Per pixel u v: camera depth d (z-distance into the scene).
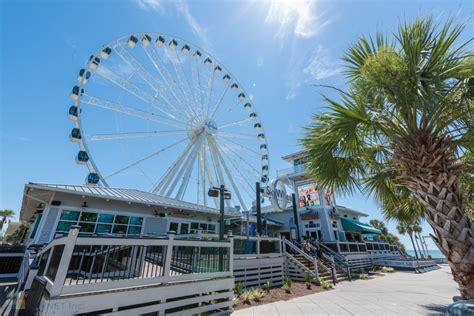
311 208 20.39
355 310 5.99
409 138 3.98
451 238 3.47
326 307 6.27
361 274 13.45
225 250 6.25
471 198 6.25
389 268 17.09
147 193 13.66
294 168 21.83
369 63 4.01
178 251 5.75
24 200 10.38
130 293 4.12
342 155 5.05
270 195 15.84
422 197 3.84
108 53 15.67
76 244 3.79
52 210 9.16
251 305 6.42
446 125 3.86
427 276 14.27
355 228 20.36
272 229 20.91
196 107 19.83
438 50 3.63
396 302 6.93
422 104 3.66
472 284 3.27
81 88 13.95
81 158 12.57
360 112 4.30
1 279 9.55
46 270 4.58
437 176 3.63
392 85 3.90
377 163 5.38
